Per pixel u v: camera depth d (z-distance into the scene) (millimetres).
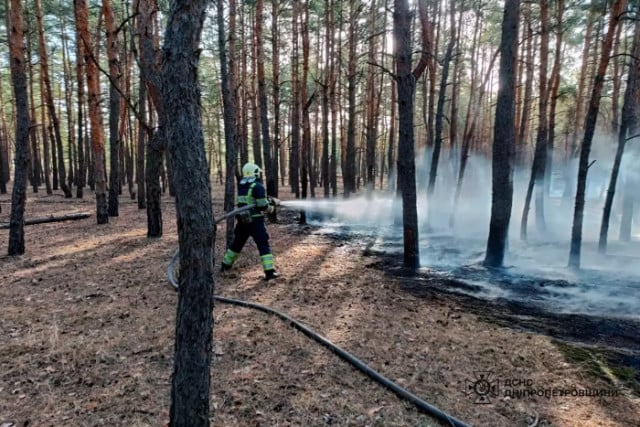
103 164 11266
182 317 2270
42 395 3105
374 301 5430
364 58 19766
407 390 3219
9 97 28219
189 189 2174
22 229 7648
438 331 4441
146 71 8156
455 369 3580
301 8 16672
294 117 17484
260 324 4477
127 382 3285
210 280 2291
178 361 2305
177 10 2102
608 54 7094
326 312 4922
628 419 2908
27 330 4230
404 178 7488
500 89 7598
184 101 2133
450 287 6441
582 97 19344
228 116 8359
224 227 11195
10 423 2781
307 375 3436
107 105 23969
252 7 17828
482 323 4777
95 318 4566
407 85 7125
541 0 10867
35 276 6188
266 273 6301
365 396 3152
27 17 17531
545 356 3863
